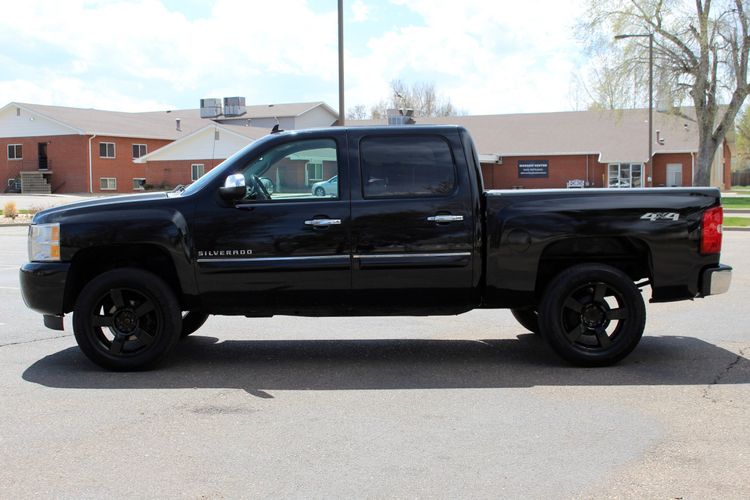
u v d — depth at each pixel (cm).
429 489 419
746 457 463
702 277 687
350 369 694
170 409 571
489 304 697
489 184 5481
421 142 682
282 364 714
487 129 5747
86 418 550
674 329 868
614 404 576
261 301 685
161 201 684
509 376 664
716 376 657
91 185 5631
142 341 683
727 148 6350
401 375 671
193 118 7012
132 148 5909
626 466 450
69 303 697
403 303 689
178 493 416
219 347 792
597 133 5419
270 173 690
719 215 686
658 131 5319
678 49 3862
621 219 677
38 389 629
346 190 678
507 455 470
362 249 675
